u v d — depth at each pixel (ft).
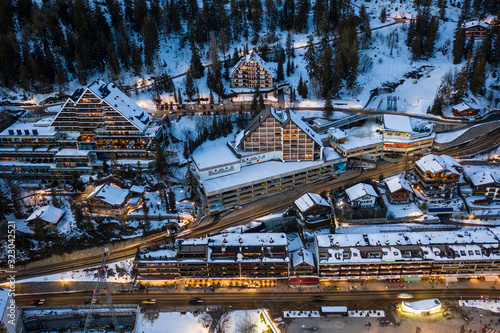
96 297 412.16
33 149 544.62
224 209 499.92
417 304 382.01
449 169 470.39
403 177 518.37
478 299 389.39
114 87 563.89
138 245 458.50
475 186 481.46
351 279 412.77
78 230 464.65
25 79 644.27
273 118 517.96
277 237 422.82
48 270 441.68
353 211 465.88
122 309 399.44
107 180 502.79
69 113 535.19
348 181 529.45
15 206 476.54
